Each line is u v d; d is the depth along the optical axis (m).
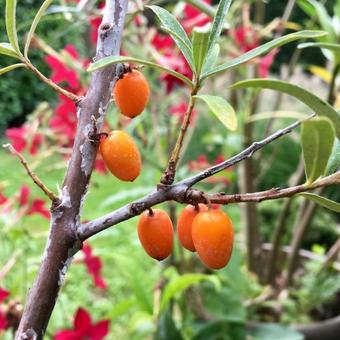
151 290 0.33
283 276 0.40
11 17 0.12
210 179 0.39
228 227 0.11
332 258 0.39
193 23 0.31
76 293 0.49
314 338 0.36
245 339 0.33
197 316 0.35
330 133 0.10
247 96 0.37
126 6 0.13
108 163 0.12
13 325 0.24
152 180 0.38
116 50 0.12
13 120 0.74
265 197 0.11
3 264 0.33
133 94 0.12
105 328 0.26
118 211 0.12
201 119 0.57
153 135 0.35
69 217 0.12
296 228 0.39
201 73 0.12
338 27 0.28
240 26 0.38
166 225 0.12
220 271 0.35
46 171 0.35
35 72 0.12
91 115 0.12
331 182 0.11
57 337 0.26
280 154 0.64
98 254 0.34
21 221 0.34
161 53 0.33
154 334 0.33
